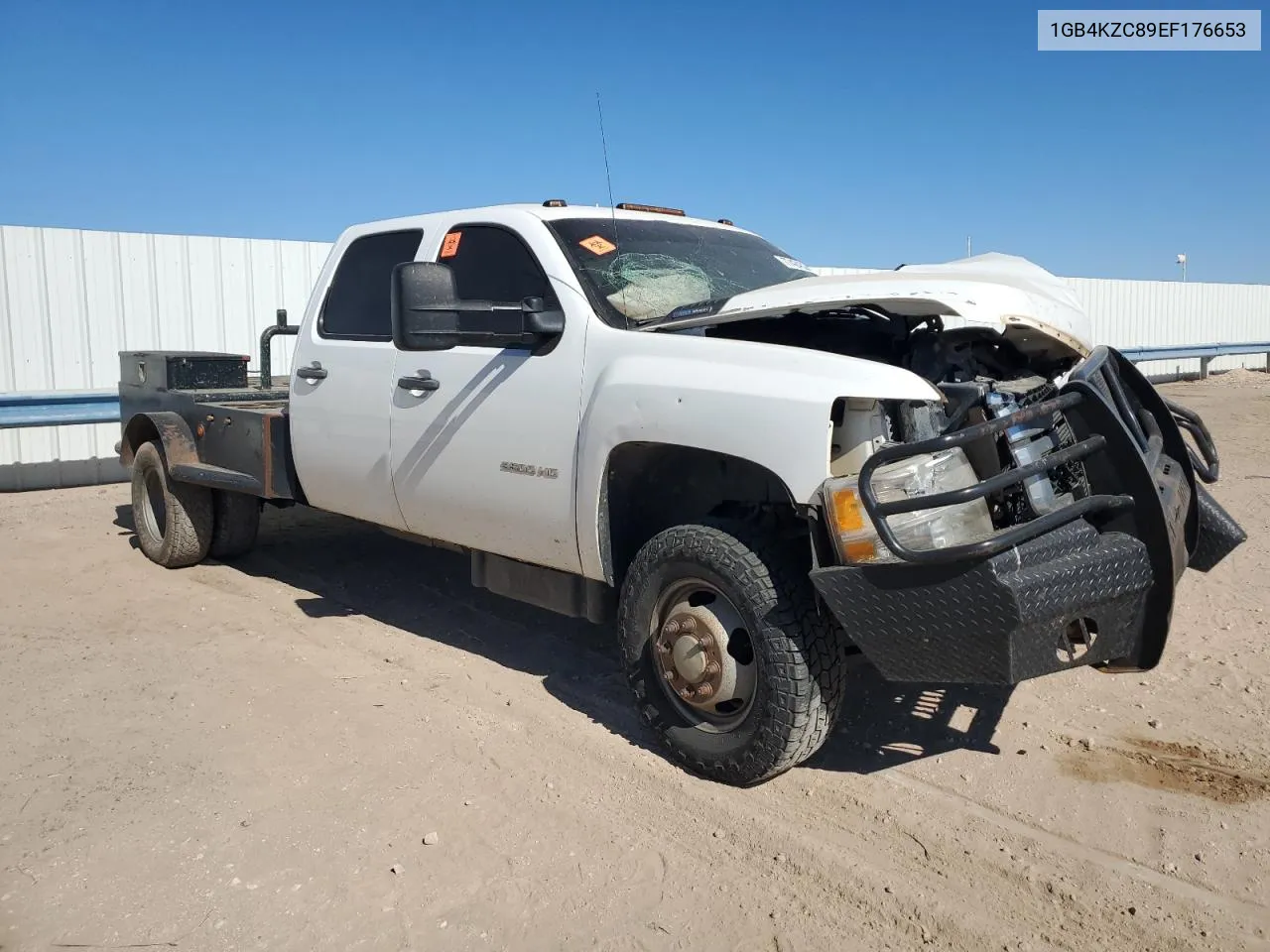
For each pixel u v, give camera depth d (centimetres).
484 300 462
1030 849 331
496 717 435
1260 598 579
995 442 344
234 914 295
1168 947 283
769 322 428
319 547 739
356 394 514
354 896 305
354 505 534
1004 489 339
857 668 482
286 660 502
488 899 304
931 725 424
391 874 317
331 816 350
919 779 378
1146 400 421
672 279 452
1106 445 332
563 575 442
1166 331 2045
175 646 523
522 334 432
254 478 591
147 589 630
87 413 936
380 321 513
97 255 995
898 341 416
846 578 326
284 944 283
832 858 326
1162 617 330
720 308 388
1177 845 332
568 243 444
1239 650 500
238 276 1075
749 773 359
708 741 372
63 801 356
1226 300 2153
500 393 439
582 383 408
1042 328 377
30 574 662
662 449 395
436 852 329
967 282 380
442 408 466
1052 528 314
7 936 284
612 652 518
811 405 335
